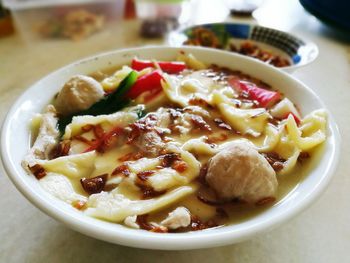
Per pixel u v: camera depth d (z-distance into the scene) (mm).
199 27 314
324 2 330
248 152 146
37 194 133
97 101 203
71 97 196
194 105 200
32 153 166
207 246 116
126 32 359
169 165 164
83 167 166
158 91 213
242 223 132
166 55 246
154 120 188
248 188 143
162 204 145
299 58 277
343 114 228
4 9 361
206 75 229
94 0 377
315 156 161
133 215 139
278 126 188
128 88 208
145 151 173
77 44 338
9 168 144
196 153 171
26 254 146
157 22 354
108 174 162
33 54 323
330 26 335
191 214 145
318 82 265
